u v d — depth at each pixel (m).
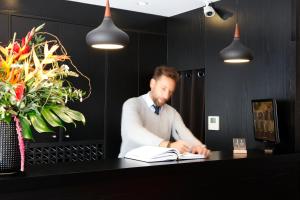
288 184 2.33
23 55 1.42
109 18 1.95
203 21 3.62
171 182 1.81
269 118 2.58
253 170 2.14
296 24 2.79
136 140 2.15
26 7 3.28
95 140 3.61
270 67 2.96
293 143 2.75
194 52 3.72
